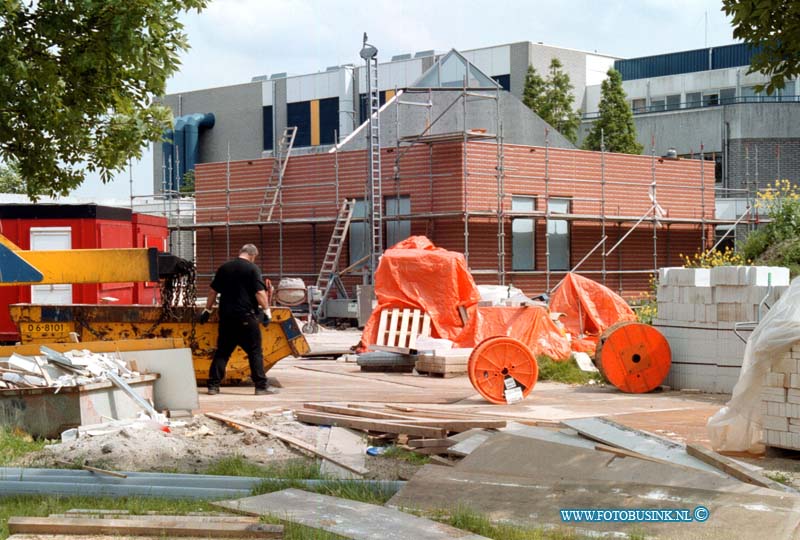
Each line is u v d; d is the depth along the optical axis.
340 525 6.35
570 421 8.30
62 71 16.56
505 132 32.19
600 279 31.80
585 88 66.50
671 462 7.14
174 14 16.34
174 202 39.62
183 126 70.56
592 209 31.41
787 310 8.95
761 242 24.83
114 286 20.61
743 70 61.31
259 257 33.09
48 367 10.34
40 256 9.28
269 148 69.88
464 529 6.32
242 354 14.75
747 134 51.59
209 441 9.52
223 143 71.75
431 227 29.28
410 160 29.70
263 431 9.77
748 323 12.62
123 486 7.46
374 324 19.31
